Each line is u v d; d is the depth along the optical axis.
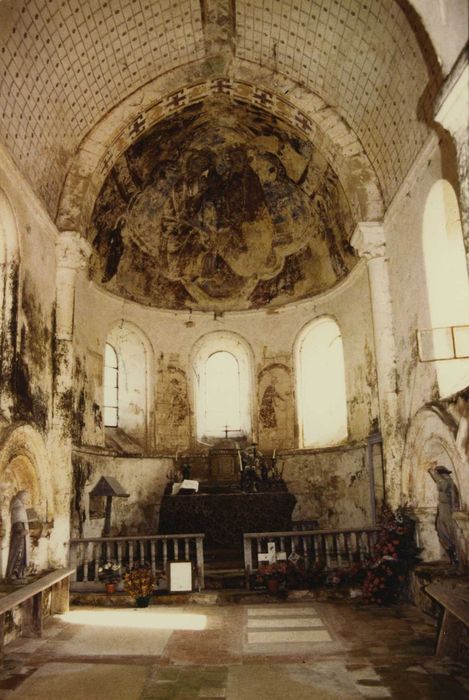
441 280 10.20
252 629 9.31
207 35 13.12
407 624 9.22
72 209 12.56
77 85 11.73
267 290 18.05
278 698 6.37
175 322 17.92
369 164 12.92
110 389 16.83
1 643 7.67
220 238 18.03
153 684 6.89
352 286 15.51
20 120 10.18
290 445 17.20
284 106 13.86
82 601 11.31
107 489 13.20
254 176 17.36
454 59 6.37
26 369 10.46
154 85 13.52
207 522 14.88
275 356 17.80
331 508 15.90
